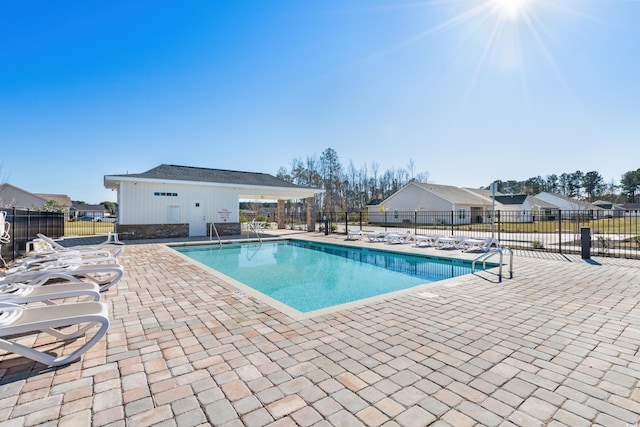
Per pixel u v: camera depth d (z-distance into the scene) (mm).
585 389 2184
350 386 2221
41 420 1843
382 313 3908
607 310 4039
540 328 3396
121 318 3746
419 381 2287
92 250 7316
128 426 1791
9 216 7785
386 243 13109
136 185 14344
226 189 16641
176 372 2434
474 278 6062
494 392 2145
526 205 36938
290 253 12117
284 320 3658
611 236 15320
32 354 2398
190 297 4699
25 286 3529
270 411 1932
